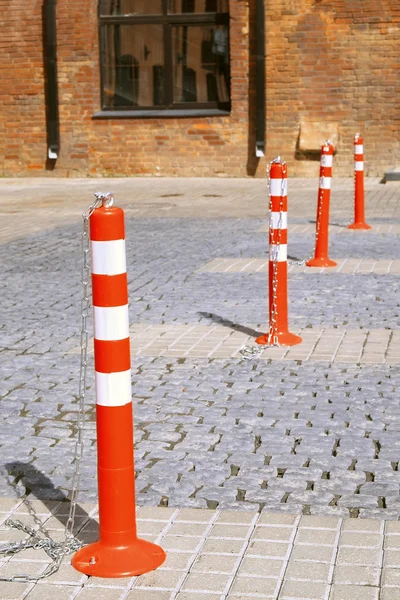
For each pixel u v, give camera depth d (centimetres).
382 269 983
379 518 396
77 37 2094
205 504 414
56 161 2159
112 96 2125
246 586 341
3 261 1081
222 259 1068
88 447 494
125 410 351
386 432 503
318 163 2042
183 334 730
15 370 639
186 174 2111
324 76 2006
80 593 339
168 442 494
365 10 1969
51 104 2117
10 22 2122
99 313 343
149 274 986
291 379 605
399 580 342
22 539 384
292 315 786
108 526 357
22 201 1714
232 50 2033
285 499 418
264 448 483
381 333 720
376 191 1773
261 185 1936
